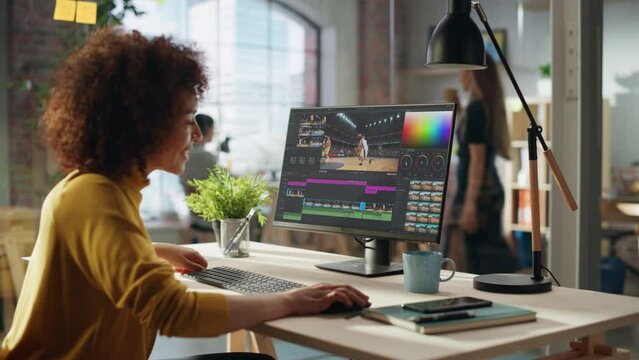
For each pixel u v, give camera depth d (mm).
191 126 1688
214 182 2469
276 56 4398
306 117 2326
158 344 4121
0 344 3859
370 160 2127
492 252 4230
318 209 2236
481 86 4156
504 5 3953
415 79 4496
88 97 1544
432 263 1825
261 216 2457
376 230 2078
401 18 4539
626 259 3211
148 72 1561
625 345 3287
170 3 4195
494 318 1498
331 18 4504
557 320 1560
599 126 3188
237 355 1817
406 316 1494
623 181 3193
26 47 4008
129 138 1545
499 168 4156
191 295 1467
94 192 1491
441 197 1948
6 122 3988
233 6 4301
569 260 3311
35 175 4027
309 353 3928
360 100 4570
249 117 4324
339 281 1978
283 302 1562
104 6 4062
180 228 4191
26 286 1609
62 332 1531
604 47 3186
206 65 1686
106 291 1466
